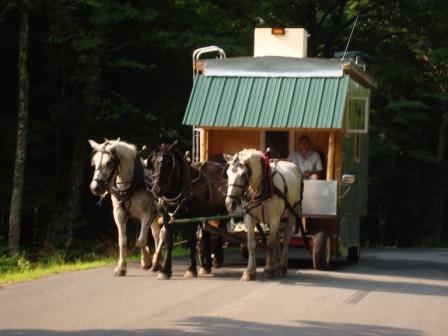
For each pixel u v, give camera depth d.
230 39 26.33
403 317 11.44
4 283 14.02
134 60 27.67
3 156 26.59
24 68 24.08
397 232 40.78
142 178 15.26
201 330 10.04
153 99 27.98
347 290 13.73
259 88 17.41
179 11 27.44
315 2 34.72
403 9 35.53
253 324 10.49
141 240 15.52
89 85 25.56
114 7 25.06
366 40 36.50
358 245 19.80
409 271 17.91
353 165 18.62
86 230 28.58
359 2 36.12
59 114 25.47
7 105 27.25
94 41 24.11
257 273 15.74
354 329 10.42
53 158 27.95
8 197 26.67
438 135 38.72
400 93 37.84
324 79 17.19
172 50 26.83
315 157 17.31
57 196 27.55
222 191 15.51
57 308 11.45
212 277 15.10
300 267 17.62
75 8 23.92
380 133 36.34
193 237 15.06
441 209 40.06
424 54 36.41
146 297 12.45
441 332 10.49
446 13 35.31
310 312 11.49
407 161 40.09
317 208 16.47
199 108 17.33
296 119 16.72
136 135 27.12
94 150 15.06
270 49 18.83
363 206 20.22
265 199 14.52
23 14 24.02
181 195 14.62
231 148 18.38
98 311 11.23
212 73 17.84
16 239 23.91
